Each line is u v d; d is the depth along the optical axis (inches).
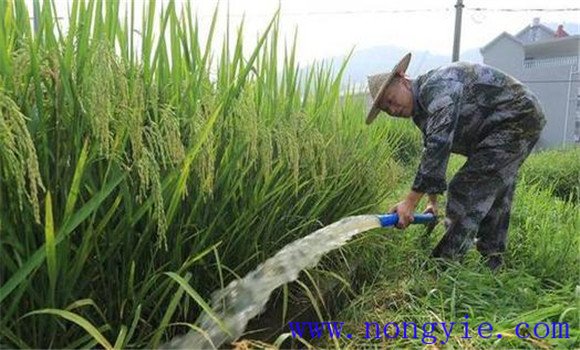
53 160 55.6
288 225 95.2
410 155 274.4
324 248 82.5
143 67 65.6
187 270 73.0
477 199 132.0
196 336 63.9
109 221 61.8
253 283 70.9
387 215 112.5
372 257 125.0
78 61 56.4
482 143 130.3
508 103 126.0
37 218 44.9
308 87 113.6
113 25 64.9
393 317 94.5
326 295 97.1
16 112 42.1
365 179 128.4
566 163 362.3
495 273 128.7
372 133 145.0
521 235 160.9
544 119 132.8
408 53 124.0
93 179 59.4
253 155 73.2
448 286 110.0
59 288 56.0
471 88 125.3
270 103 95.3
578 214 169.3
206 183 64.3
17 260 52.6
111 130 57.2
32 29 59.1
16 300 51.5
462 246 134.0
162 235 56.4
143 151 52.1
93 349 60.7
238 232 80.8
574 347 84.1
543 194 211.9
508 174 132.6
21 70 50.7
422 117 128.5
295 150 77.4
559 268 138.4
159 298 68.1
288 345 83.7
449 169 280.8
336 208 112.3
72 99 55.2
